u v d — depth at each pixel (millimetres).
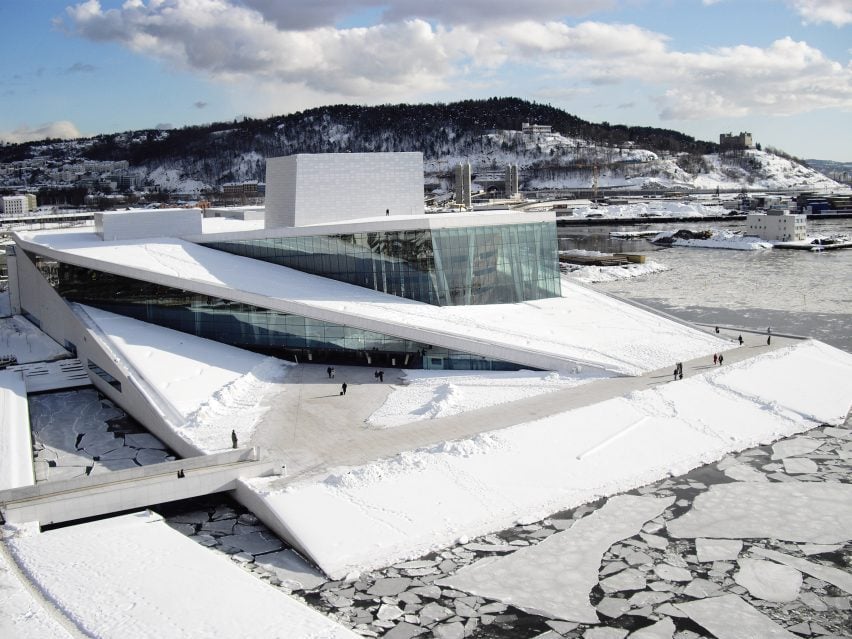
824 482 55156
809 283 153000
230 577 42438
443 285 91125
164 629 36812
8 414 70062
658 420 64438
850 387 74688
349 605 41625
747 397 70250
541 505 51719
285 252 93812
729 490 54094
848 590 42312
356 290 90875
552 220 99688
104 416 73500
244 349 81938
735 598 41812
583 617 40438
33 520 48844
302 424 63219
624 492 53875
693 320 118500
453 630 39531
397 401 68500
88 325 83938
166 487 52188
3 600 38500
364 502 50719
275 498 50781
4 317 114375
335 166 106125
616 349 81375
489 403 67500
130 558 44125
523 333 83625
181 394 68875
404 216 106812
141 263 87938
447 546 47094
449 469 54906
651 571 44469
